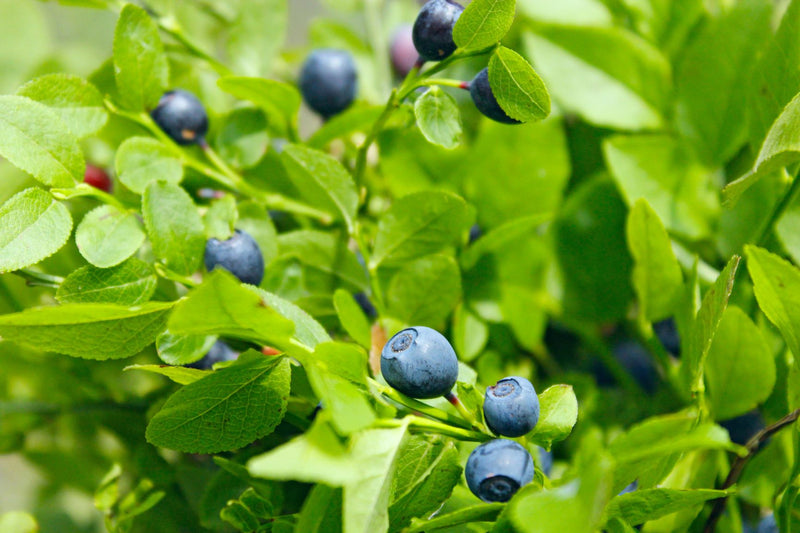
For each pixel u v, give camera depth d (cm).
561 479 30
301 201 34
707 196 34
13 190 34
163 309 29
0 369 34
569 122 37
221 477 32
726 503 30
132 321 29
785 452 31
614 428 34
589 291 35
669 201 34
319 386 28
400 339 29
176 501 33
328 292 33
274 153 34
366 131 34
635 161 34
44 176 30
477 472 29
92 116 32
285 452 27
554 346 37
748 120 32
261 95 33
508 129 35
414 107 30
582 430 33
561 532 27
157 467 33
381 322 32
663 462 30
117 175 32
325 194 32
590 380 34
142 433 34
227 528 32
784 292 29
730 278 29
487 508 29
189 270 31
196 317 28
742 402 31
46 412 34
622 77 35
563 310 35
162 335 30
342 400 28
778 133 29
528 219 33
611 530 29
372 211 35
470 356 34
